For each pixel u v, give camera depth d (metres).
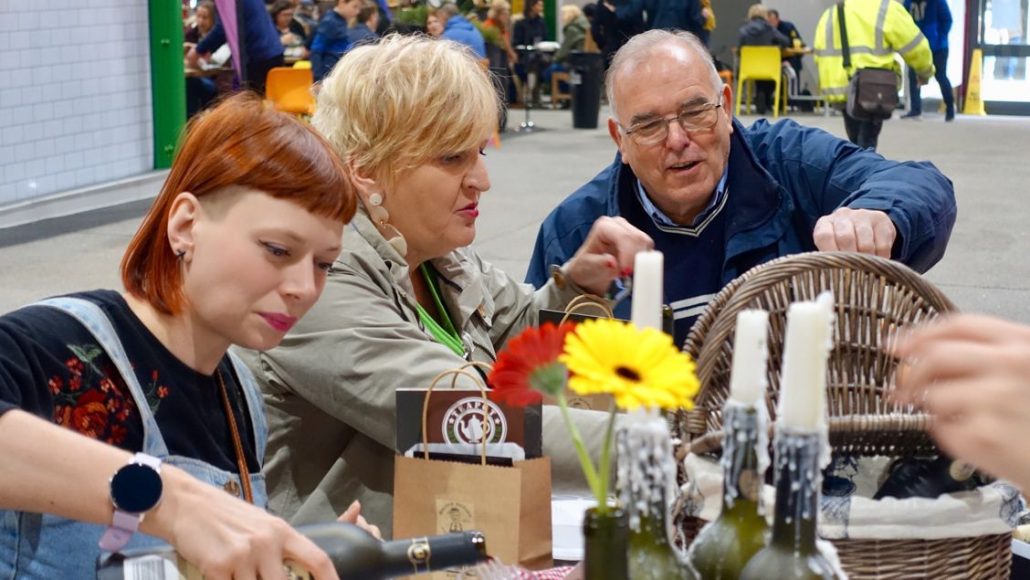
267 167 1.74
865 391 1.75
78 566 1.75
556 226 3.47
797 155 3.39
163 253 1.82
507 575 1.61
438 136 2.36
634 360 1.17
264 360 2.26
